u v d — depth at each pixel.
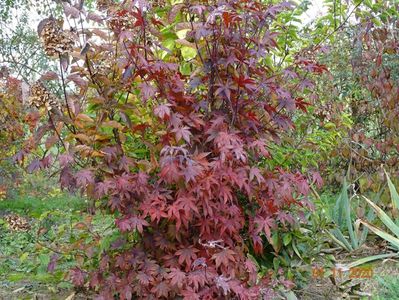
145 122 3.29
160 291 3.12
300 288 3.95
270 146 3.79
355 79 6.21
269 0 4.20
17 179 6.91
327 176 6.41
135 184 3.09
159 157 3.35
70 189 3.27
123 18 3.02
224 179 3.13
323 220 4.59
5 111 6.04
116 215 3.48
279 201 3.40
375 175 5.49
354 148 6.17
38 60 8.37
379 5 5.33
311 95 5.29
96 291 3.81
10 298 3.89
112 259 3.43
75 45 3.14
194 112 3.23
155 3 3.37
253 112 3.32
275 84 3.36
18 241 5.18
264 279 3.43
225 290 2.90
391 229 4.49
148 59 3.24
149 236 3.34
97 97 3.12
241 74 3.14
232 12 3.08
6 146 6.22
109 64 3.18
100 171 3.25
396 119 5.50
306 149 4.50
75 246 3.57
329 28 5.47
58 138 3.13
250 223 3.42
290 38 4.47
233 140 3.00
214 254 3.09
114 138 3.33
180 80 3.20
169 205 3.06
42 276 3.85
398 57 5.62
